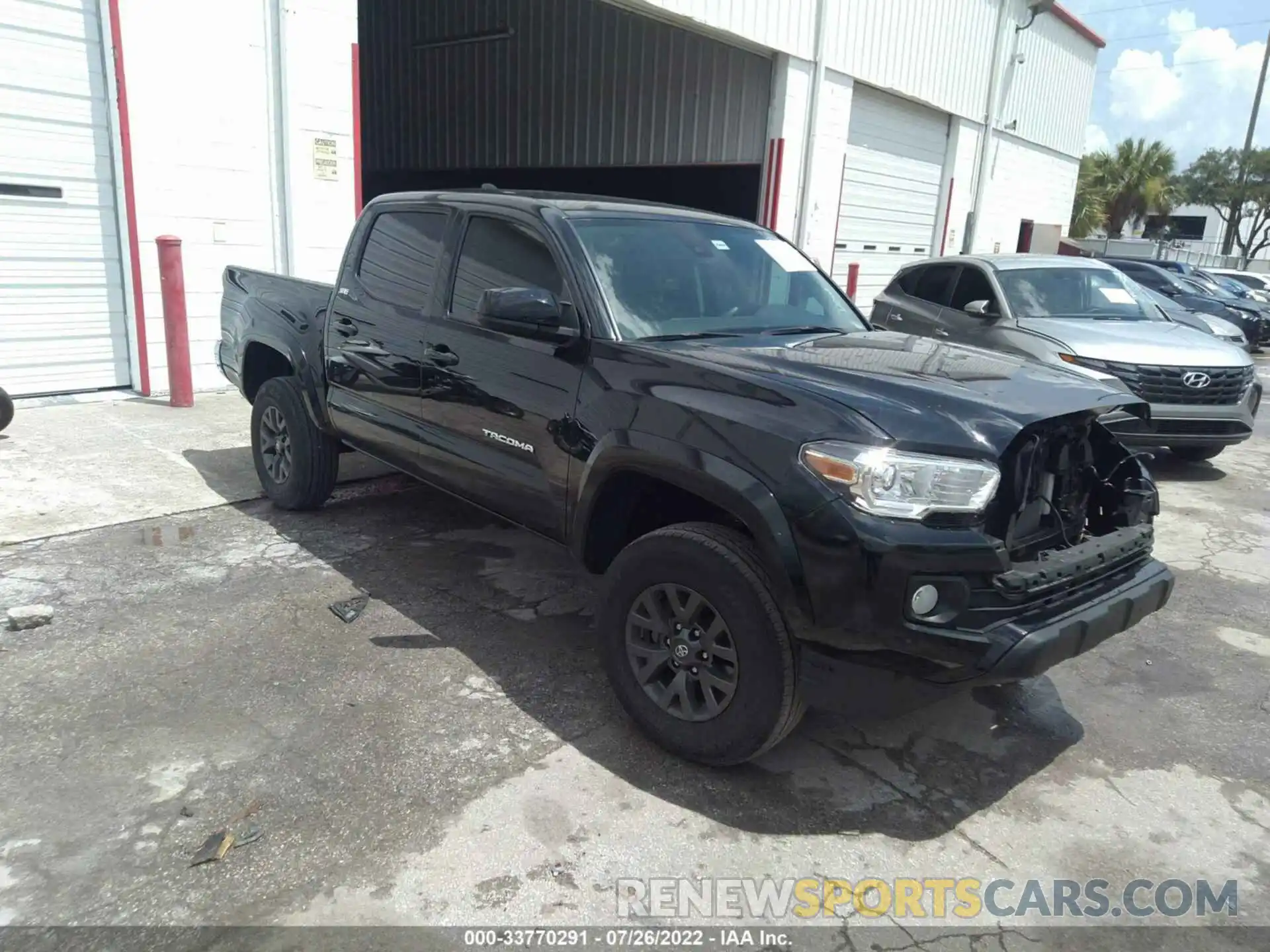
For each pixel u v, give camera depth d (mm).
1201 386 7172
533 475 3725
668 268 3934
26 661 3637
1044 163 22234
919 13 15625
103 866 2555
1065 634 2773
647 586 3191
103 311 7914
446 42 18562
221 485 5922
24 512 5223
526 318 3393
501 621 4234
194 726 3252
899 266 17734
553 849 2732
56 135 7344
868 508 2680
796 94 13617
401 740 3238
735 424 2947
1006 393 3066
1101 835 2984
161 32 7617
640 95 15742
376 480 6340
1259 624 4770
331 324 4996
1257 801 3221
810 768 3240
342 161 9062
